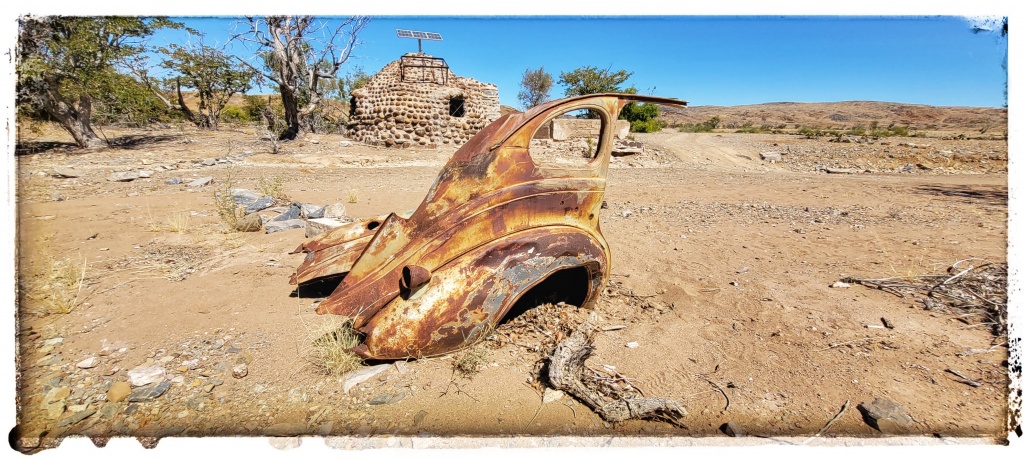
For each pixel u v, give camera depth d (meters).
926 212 8.54
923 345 3.09
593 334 3.30
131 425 2.39
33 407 2.50
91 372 2.85
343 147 21.45
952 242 5.88
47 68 16.14
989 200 10.23
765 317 3.63
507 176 2.99
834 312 3.68
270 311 3.73
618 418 2.38
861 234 6.51
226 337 3.30
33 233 5.77
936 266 4.80
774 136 31.34
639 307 3.89
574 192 3.20
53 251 5.14
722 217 8.05
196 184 10.65
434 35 23.78
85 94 17.92
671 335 3.36
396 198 9.51
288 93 24.62
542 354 3.04
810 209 8.99
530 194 3.02
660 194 11.32
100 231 6.07
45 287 4.07
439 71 24.44
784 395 2.60
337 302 2.89
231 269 4.71
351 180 12.75
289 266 4.83
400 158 18.83
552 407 2.52
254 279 4.44
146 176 11.71
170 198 8.68
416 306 2.75
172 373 2.85
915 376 2.74
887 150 22.78
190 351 3.11
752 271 4.82
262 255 5.17
